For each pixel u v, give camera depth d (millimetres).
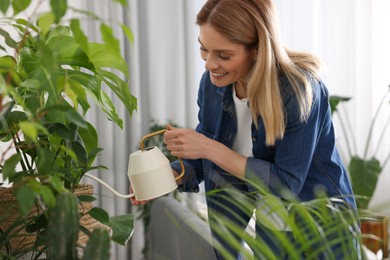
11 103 1339
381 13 4129
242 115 2027
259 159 1858
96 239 969
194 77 3898
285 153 1849
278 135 1802
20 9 1130
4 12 1115
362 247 1156
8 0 1117
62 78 1264
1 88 1061
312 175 2012
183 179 2059
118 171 3820
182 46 3900
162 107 3916
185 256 1396
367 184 3664
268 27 1762
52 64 1008
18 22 1392
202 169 2164
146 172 1503
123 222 1562
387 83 4180
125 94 1638
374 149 4219
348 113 4168
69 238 999
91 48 1585
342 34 4090
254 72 1772
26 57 1466
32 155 1541
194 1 3871
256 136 1954
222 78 1844
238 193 1188
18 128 1422
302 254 1274
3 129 1378
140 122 3900
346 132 4219
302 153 1845
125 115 3838
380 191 4227
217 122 2102
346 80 4125
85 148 1698
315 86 1865
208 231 1384
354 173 3701
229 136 2066
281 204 1140
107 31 1018
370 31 4113
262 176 1823
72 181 1472
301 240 1094
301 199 2000
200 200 3641
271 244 1640
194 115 3926
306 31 4039
